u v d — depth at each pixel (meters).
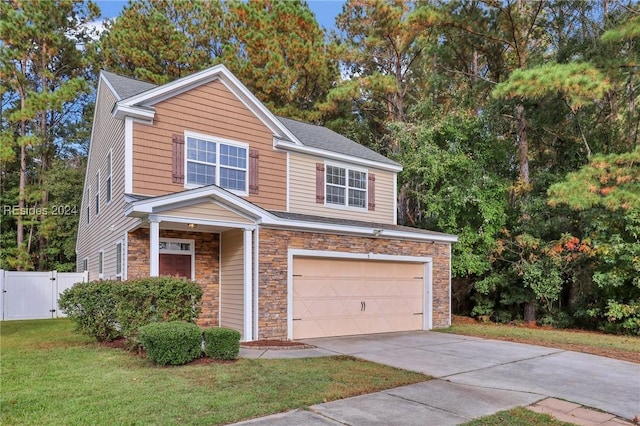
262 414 5.25
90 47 27.03
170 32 24.59
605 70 13.86
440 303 14.75
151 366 7.45
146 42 24.77
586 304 15.82
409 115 22.66
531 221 17.08
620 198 12.59
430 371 7.86
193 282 9.02
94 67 27.17
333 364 8.11
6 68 23.50
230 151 12.52
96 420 4.86
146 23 25.06
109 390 5.99
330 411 5.47
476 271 17.27
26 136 23.42
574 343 11.55
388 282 13.51
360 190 15.91
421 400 6.09
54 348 9.15
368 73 27.61
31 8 23.89
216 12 26.16
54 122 30.00
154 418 4.95
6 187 27.17
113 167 12.62
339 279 12.40
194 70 24.73
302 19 24.81
